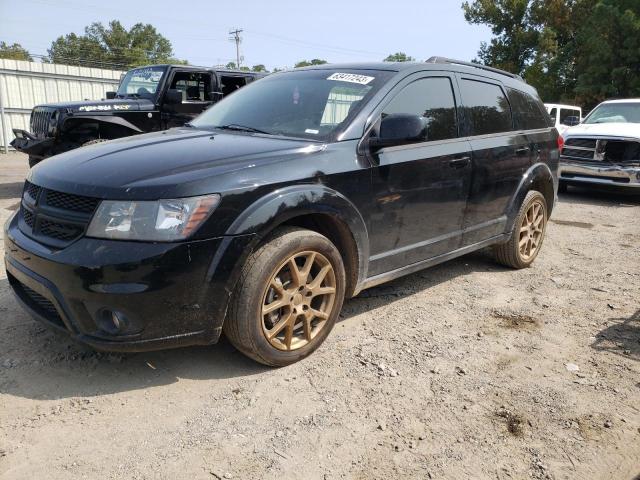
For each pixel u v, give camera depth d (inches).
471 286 189.2
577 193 426.9
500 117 191.3
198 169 114.0
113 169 115.0
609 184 368.8
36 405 109.1
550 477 94.0
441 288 186.4
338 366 129.1
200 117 175.2
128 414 107.4
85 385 117.0
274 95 163.3
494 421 109.4
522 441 103.5
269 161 121.7
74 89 746.8
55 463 92.9
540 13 1432.1
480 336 148.7
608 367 133.0
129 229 105.2
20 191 363.9
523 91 211.0
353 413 110.5
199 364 127.4
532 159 202.5
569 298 180.1
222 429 103.8
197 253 108.0
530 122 208.4
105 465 92.9
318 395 116.4
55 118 319.3
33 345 132.6
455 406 114.3
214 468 93.2
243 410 110.1
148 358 129.1
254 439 101.3
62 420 104.7
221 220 110.5
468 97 177.8
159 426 104.0
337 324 153.3
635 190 362.9
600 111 437.1
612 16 1111.0
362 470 94.3
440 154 159.0
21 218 128.2
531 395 119.3
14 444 97.1
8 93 691.4
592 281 198.8
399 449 100.0
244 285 115.4
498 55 1526.8
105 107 329.4
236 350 134.9
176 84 359.6
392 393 118.3
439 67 169.3
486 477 93.5
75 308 107.1
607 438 105.0
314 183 126.2
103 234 105.7
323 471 93.7
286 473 92.8
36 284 112.5
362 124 141.0
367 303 170.1
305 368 127.6
